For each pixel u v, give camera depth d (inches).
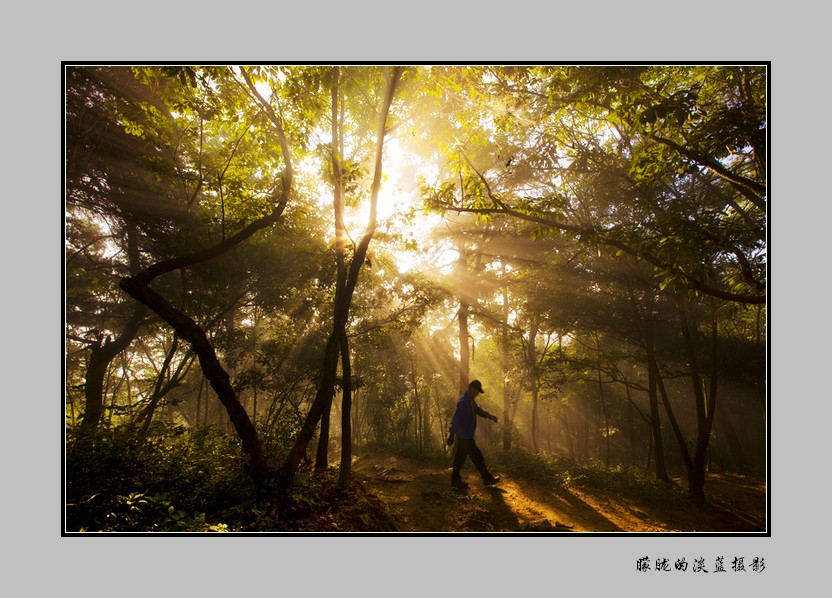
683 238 201.8
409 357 903.1
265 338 697.6
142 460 202.7
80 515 154.1
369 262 338.0
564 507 321.1
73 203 389.1
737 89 296.4
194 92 294.4
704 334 623.5
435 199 270.5
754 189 215.5
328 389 267.6
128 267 558.9
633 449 1103.6
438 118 334.3
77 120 315.9
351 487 281.3
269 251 476.1
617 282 533.6
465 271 668.7
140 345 839.1
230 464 230.5
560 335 690.8
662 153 247.3
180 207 421.7
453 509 279.3
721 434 1057.5
